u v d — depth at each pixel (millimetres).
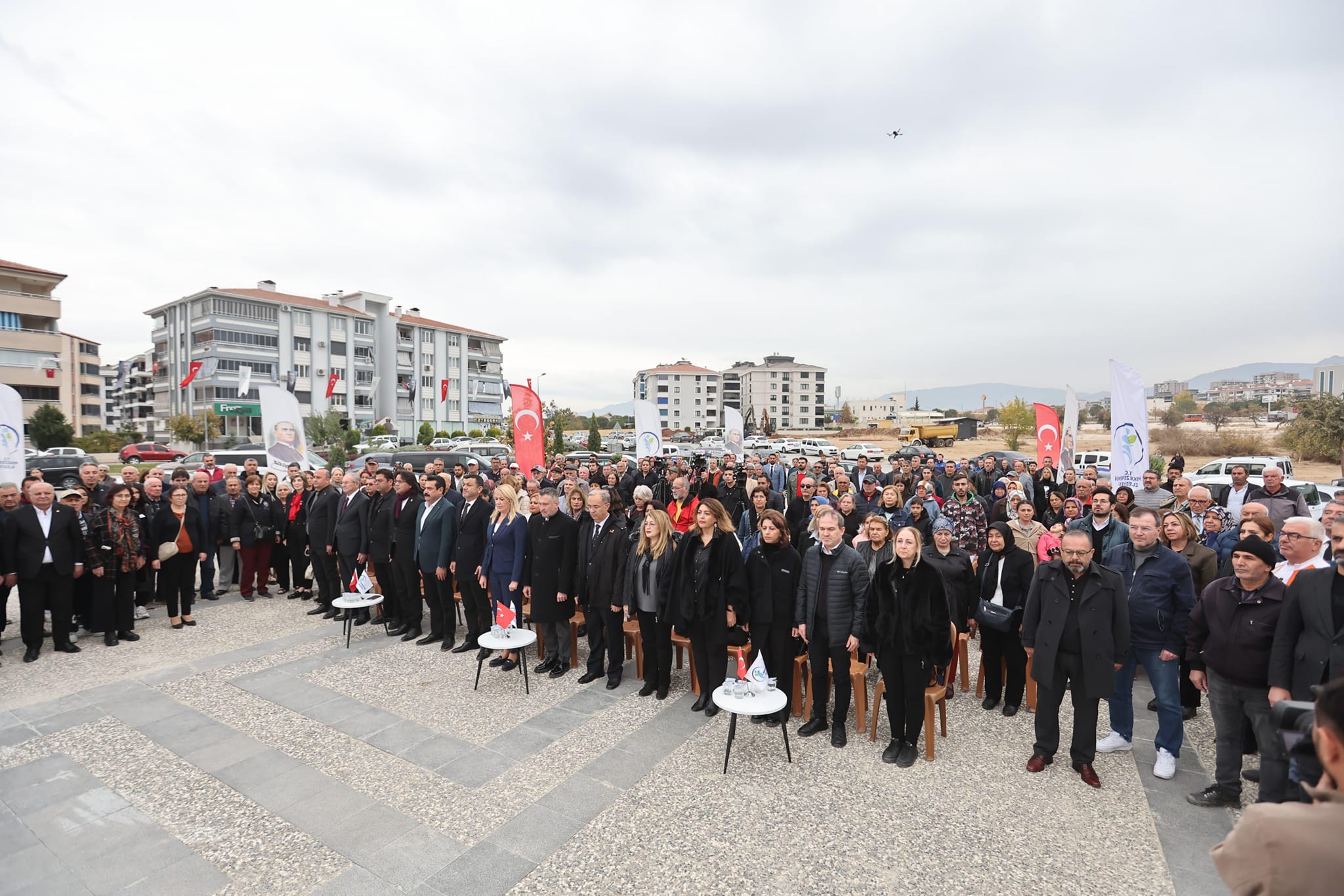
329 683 6035
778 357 113062
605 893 3186
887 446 58375
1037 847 3562
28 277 41406
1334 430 29953
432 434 50594
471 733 4980
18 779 4328
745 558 5805
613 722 5180
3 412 8086
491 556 6562
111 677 6184
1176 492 7059
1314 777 1574
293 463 10781
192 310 51938
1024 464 11125
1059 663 4387
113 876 3344
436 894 3176
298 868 3393
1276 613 3717
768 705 4230
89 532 6965
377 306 60688
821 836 3658
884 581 4590
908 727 4555
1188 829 3748
